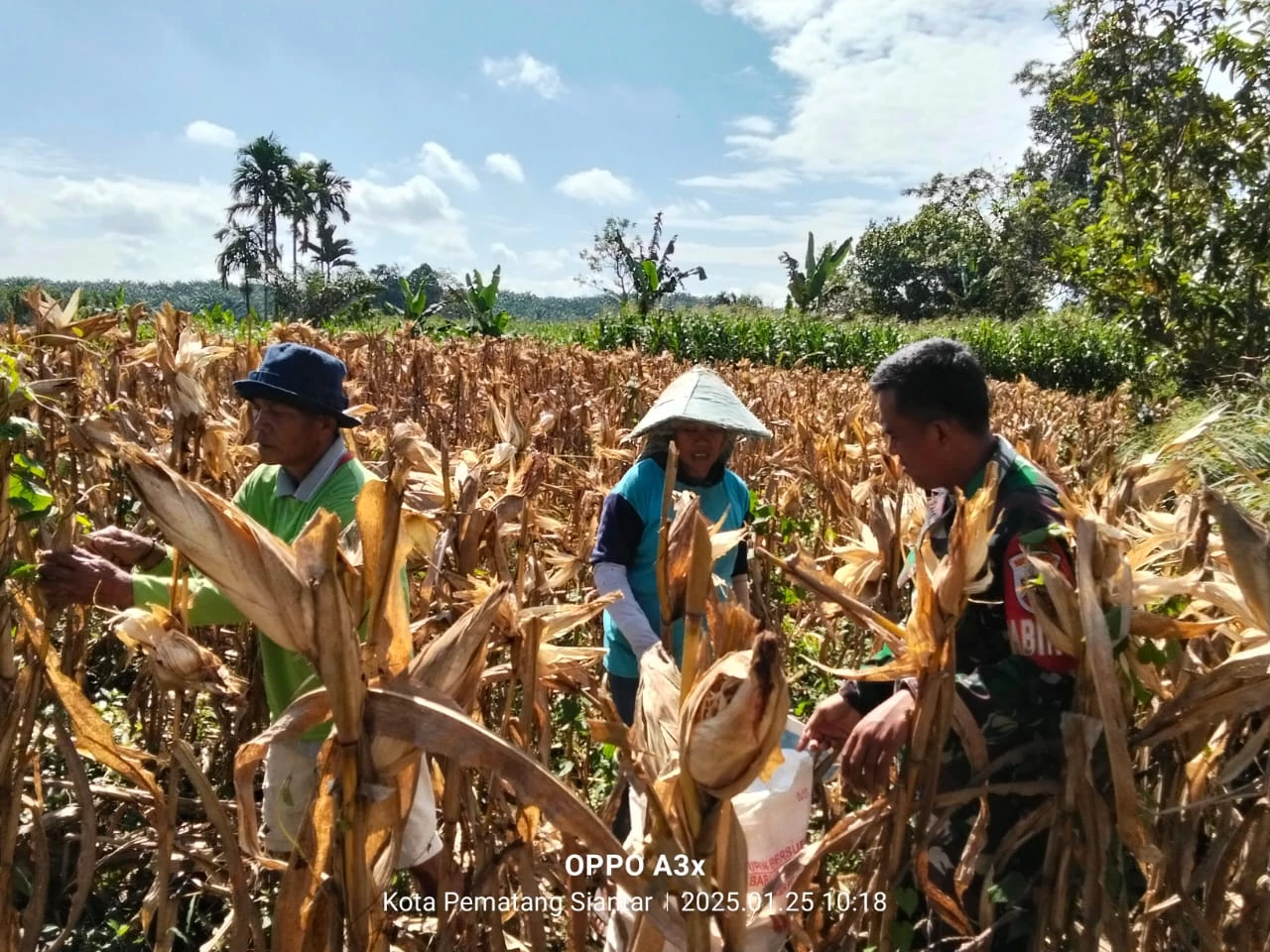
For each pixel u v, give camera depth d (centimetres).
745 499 319
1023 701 185
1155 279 1361
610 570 288
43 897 210
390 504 123
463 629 131
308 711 128
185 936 267
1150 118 1395
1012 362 2292
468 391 749
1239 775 186
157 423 417
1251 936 184
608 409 681
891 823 183
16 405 177
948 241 4209
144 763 313
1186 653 195
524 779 120
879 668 174
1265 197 1254
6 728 192
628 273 3250
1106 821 171
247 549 114
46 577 204
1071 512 175
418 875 234
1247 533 158
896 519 240
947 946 201
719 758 112
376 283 4259
